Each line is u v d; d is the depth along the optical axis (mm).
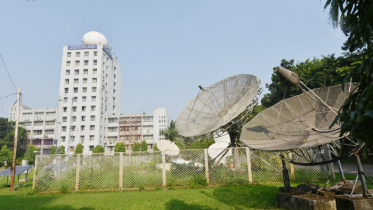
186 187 11352
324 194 6316
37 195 10711
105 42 82812
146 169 11859
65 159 11828
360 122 1927
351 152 5789
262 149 6688
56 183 11312
